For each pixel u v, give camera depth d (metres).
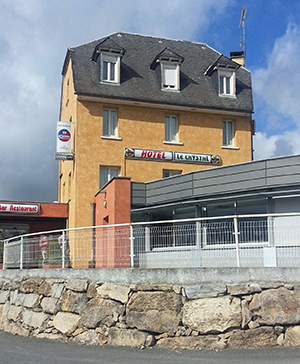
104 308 12.30
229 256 12.25
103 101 26.48
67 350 11.67
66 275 13.37
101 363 10.19
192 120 28.08
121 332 11.85
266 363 9.74
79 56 27.92
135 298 11.83
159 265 12.75
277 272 11.54
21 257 15.89
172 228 12.92
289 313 11.30
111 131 27.02
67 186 29.42
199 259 12.60
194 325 11.33
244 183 18.17
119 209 20.78
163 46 31.28
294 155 17.12
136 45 30.48
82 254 13.71
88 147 25.98
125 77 27.73
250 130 28.91
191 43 32.41
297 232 11.94
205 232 12.66
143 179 26.55
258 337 11.20
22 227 31.22
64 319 13.02
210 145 28.08
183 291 11.61
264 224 12.21
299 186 17.16
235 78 29.25
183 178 20.47
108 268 12.48
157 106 27.38
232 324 11.22
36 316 13.95
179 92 28.14
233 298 11.41
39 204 28.47
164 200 21.39
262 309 11.34
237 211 18.67
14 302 15.38
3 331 15.45
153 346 11.49
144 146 26.97
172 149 27.44
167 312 11.57
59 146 26.11
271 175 17.47
